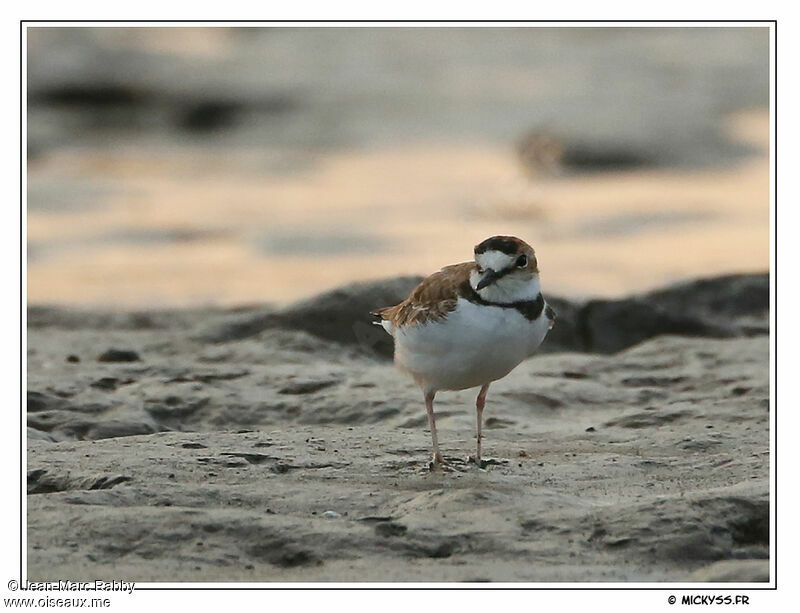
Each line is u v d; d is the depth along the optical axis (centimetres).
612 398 1149
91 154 3431
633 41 4556
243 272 2055
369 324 1412
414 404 1112
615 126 3334
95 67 3959
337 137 3562
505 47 4494
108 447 934
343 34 4572
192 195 2853
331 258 2202
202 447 939
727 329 1473
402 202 2731
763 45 4381
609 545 727
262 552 717
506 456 946
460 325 851
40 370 1234
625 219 2548
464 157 3269
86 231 2441
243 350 1337
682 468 898
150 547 712
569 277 2003
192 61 4159
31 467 873
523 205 2680
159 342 1411
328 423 1090
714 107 3700
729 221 2519
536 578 675
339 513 779
